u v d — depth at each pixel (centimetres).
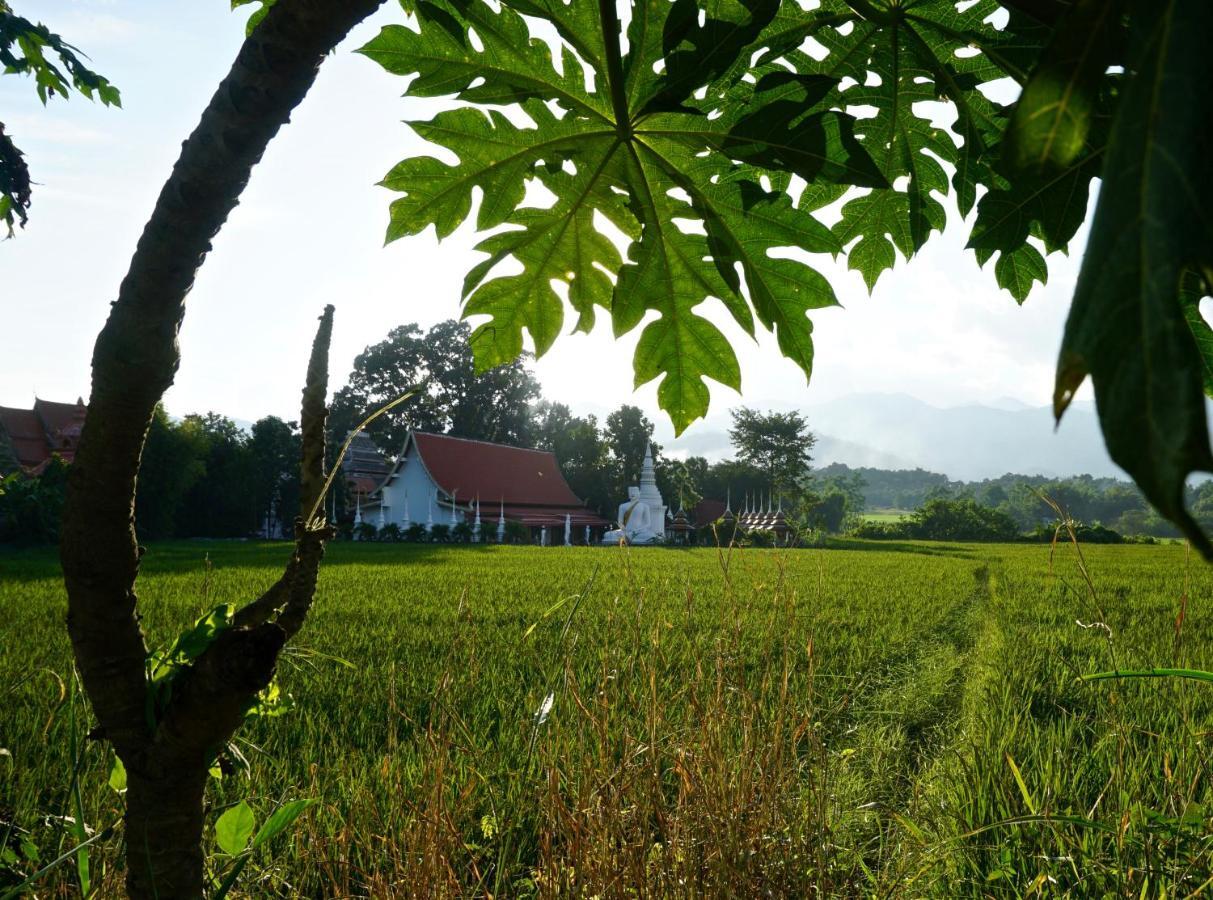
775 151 151
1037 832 348
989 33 164
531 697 448
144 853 130
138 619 130
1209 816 298
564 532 5422
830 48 188
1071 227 163
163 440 4691
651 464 5725
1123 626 1022
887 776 473
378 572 2123
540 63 169
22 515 3416
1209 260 56
